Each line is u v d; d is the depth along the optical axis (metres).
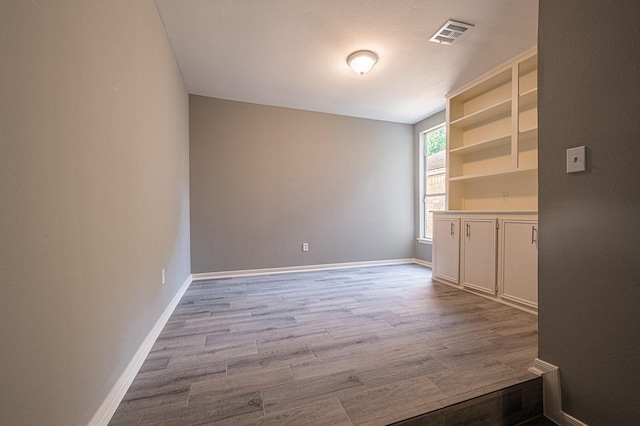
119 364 1.25
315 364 1.51
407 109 4.10
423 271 4.01
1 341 0.64
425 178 4.63
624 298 1.03
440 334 1.89
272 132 3.91
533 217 2.30
